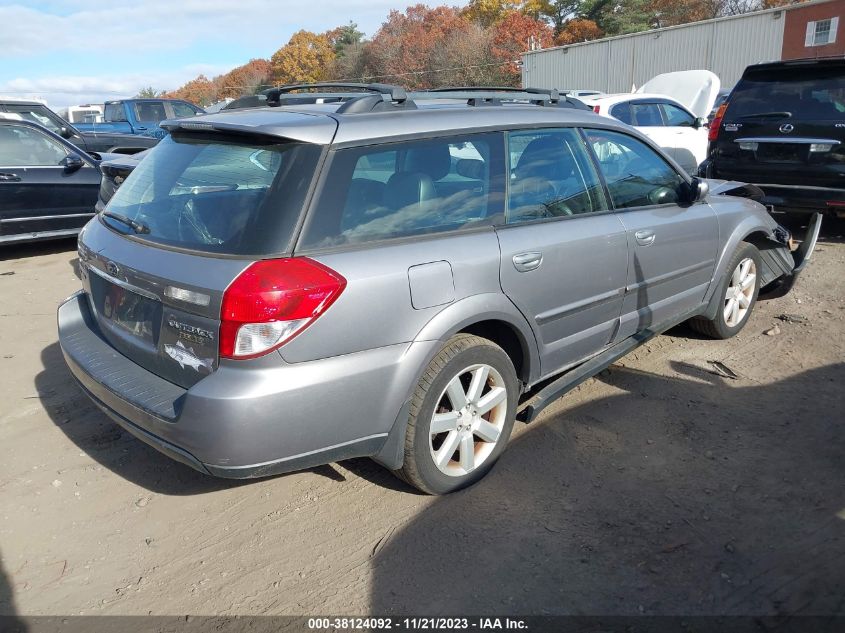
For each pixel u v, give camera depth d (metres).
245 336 2.48
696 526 2.92
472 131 3.21
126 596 2.66
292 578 2.71
